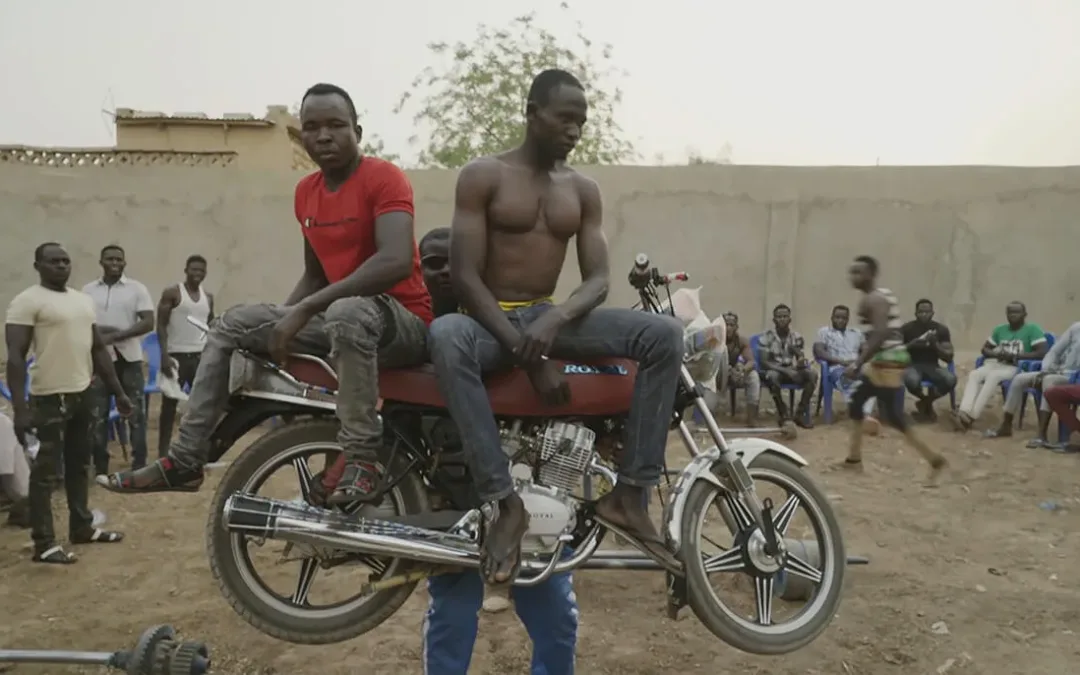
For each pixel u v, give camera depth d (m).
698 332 4.15
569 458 2.99
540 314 2.97
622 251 11.66
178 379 8.23
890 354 7.53
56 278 5.58
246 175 11.84
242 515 2.88
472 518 2.97
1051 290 11.23
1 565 5.42
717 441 3.34
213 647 4.20
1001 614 4.54
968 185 11.34
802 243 11.52
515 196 2.93
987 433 9.33
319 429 3.12
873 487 7.25
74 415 5.70
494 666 3.98
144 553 5.65
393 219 2.94
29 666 4.04
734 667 3.97
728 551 3.39
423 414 3.10
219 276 11.83
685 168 11.62
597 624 4.43
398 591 3.13
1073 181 11.17
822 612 3.42
